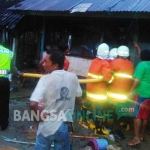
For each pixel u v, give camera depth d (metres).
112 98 5.38
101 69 5.18
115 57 5.56
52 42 9.03
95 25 7.58
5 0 11.80
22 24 9.80
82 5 6.73
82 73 7.92
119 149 4.64
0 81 5.14
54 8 7.29
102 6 6.24
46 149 3.20
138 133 5.05
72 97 3.23
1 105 5.33
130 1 6.06
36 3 8.43
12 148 4.64
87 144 4.69
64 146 3.24
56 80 3.10
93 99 5.30
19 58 10.36
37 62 9.71
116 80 5.29
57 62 3.18
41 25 9.46
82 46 8.00
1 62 5.16
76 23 8.16
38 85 3.07
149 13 5.20
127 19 6.72
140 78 4.92
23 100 7.46
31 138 5.07
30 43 10.20
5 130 5.40
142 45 6.38
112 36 7.14
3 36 11.24
